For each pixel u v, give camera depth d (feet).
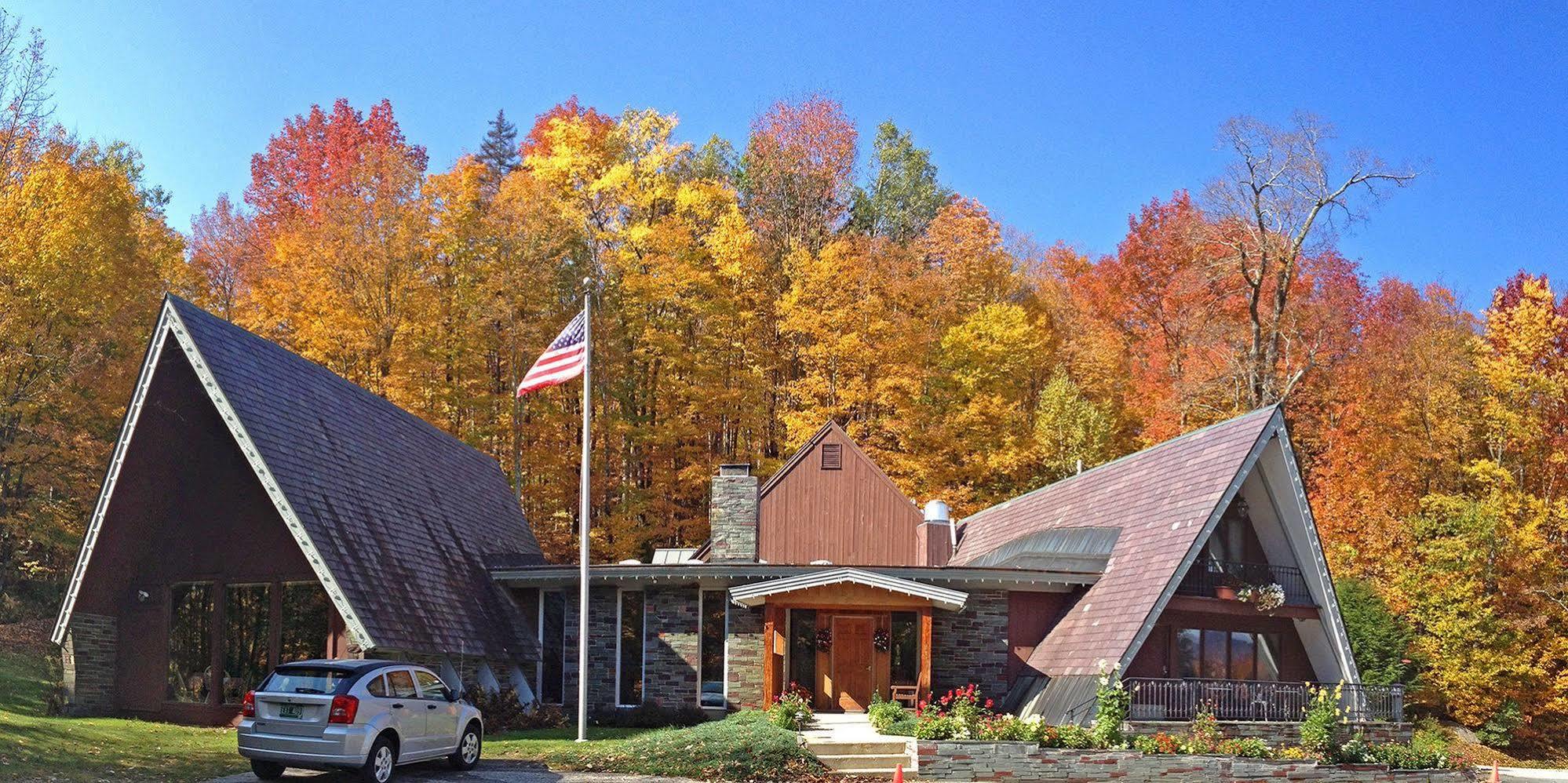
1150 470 99.91
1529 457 144.66
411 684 60.54
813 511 132.46
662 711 93.09
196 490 86.89
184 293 167.02
